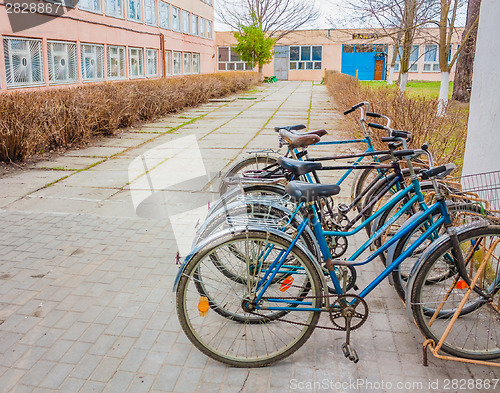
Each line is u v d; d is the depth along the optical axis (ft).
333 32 124.57
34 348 9.11
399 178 11.50
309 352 9.04
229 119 42.57
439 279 10.45
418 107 19.92
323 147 26.94
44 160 25.40
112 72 65.82
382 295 11.07
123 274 12.04
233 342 9.29
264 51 112.16
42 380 8.25
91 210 16.96
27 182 20.89
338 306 8.80
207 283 10.65
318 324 9.92
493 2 11.26
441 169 8.91
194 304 10.51
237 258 9.82
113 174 22.29
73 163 24.75
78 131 29.55
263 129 36.24
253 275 8.94
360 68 132.77
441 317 9.71
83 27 57.26
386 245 9.02
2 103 24.43
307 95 70.74
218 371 8.51
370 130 21.42
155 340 9.39
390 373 8.41
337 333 9.60
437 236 9.29
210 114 46.73
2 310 10.40
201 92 57.82
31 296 10.99
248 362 8.58
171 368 8.58
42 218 16.14
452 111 20.93
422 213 8.98
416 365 8.61
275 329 9.74
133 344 9.26
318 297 8.67
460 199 10.84
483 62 11.79
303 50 134.62
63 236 14.52
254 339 9.39
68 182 20.84
